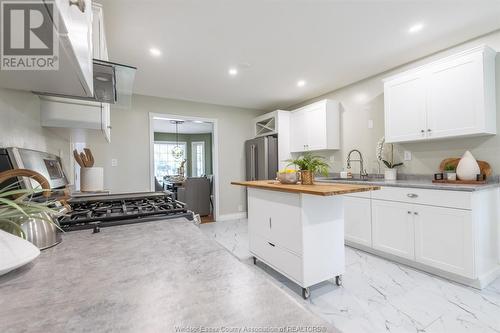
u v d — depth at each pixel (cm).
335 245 204
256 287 47
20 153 102
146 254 66
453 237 207
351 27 223
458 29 228
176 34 230
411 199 236
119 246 73
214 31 226
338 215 206
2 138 101
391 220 252
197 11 197
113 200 156
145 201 155
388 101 287
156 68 306
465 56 226
